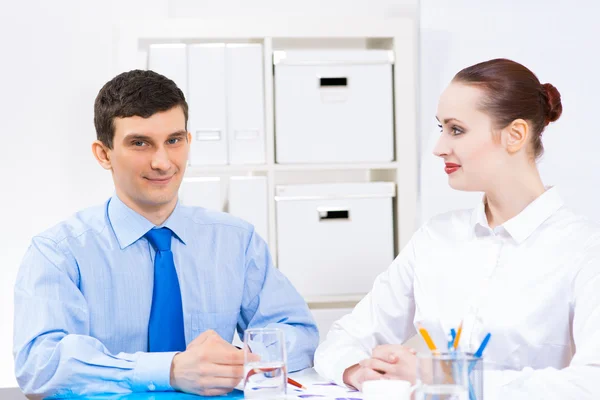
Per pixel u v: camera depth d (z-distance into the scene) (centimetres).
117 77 179
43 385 159
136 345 183
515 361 158
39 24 303
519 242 161
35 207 302
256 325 195
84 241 182
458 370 108
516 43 294
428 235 179
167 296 182
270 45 276
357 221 281
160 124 175
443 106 163
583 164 290
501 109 158
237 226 200
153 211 185
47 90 303
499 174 161
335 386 159
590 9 291
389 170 294
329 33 278
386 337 180
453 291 168
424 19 295
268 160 277
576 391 130
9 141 302
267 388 128
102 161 185
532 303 156
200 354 150
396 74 282
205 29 272
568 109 290
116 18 306
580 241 157
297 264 278
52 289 172
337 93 280
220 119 274
